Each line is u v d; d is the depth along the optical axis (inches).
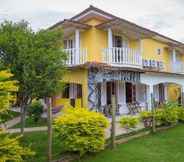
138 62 992.9
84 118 493.7
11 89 362.6
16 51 525.0
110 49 926.4
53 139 534.0
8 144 358.0
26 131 649.0
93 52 941.2
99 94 953.5
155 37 1185.4
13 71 516.1
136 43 1060.5
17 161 369.4
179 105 888.9
